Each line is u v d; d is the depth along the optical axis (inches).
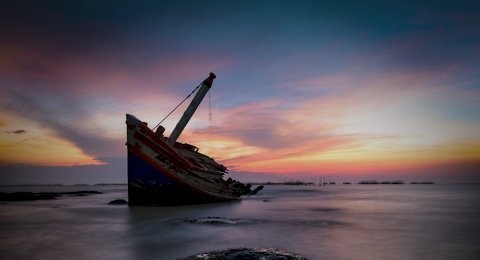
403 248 554.3
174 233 685.3
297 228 776.3
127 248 543.5
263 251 399.2
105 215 1031.6
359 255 503.2
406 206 1537.9
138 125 1234.0
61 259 473.7
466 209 1346.0
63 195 2869.1
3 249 542.3
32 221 908.0
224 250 407.8
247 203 1657.2
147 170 1237.7
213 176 1568.7
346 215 1091.9
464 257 491.2
